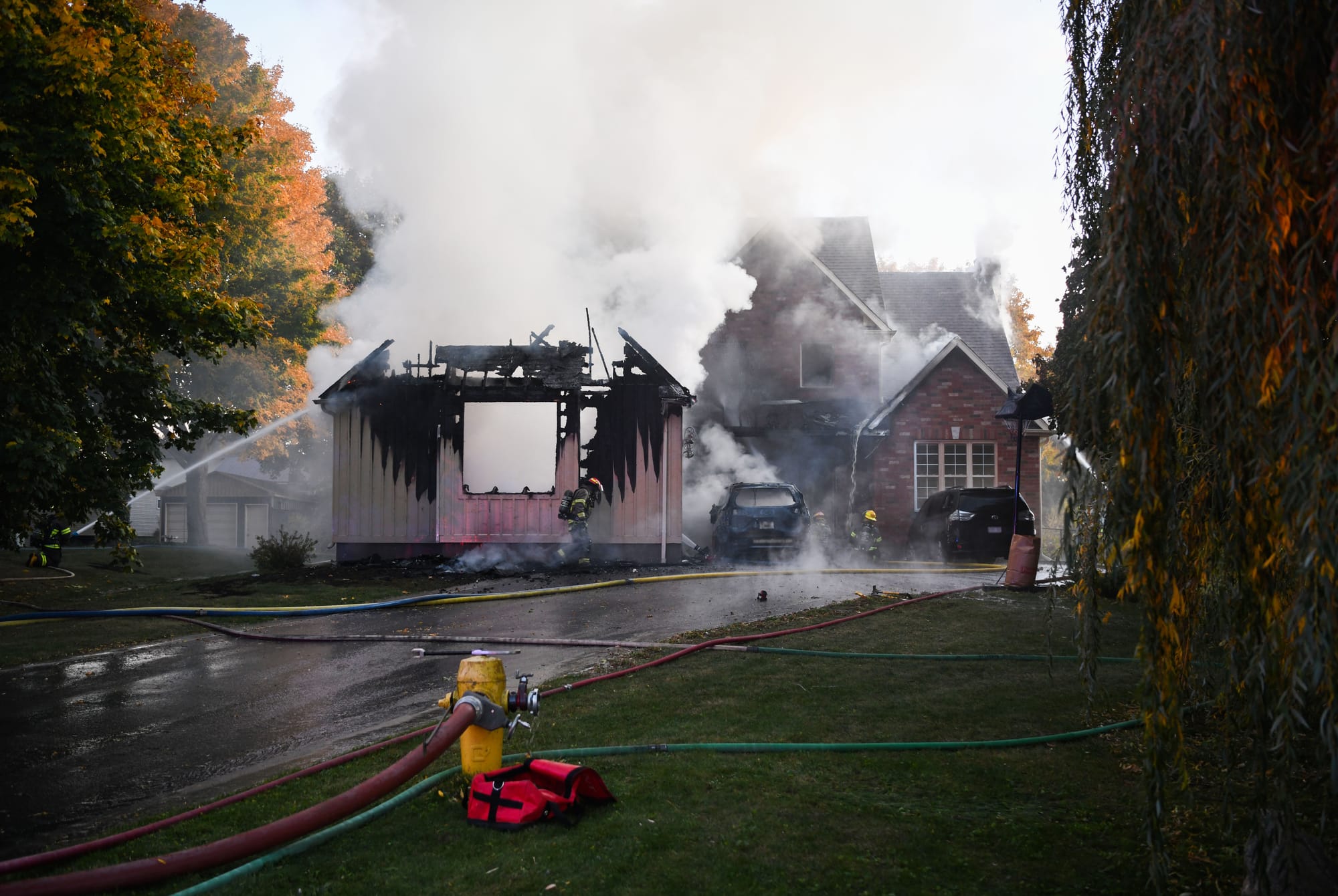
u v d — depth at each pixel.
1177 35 3.26
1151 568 3.34
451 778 5.03
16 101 8.62
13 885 3.24
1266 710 3.37
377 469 18.34
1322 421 2.86
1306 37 3.19
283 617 12.17
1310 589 2.87
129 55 9.52
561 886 3.66
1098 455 3.92
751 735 5.91
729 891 3.62
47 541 18.22
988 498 20.45
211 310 11.35
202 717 7.27
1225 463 3.40
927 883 3.72
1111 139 3.70
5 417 9.80
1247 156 3.10
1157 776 3.39
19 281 9.40
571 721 6.30
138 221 9.73
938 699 6.92
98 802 5.29
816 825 4.32
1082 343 3.83
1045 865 3.91
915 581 15.56
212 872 3.83
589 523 18.66
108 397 11.56
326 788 5.04
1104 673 7.93
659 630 10.62
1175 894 3.65
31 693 8.11
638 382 18.89
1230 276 3.16
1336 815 4.49
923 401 25.45
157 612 12.23
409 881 3.71
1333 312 3.06
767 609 12.08
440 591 14.19
